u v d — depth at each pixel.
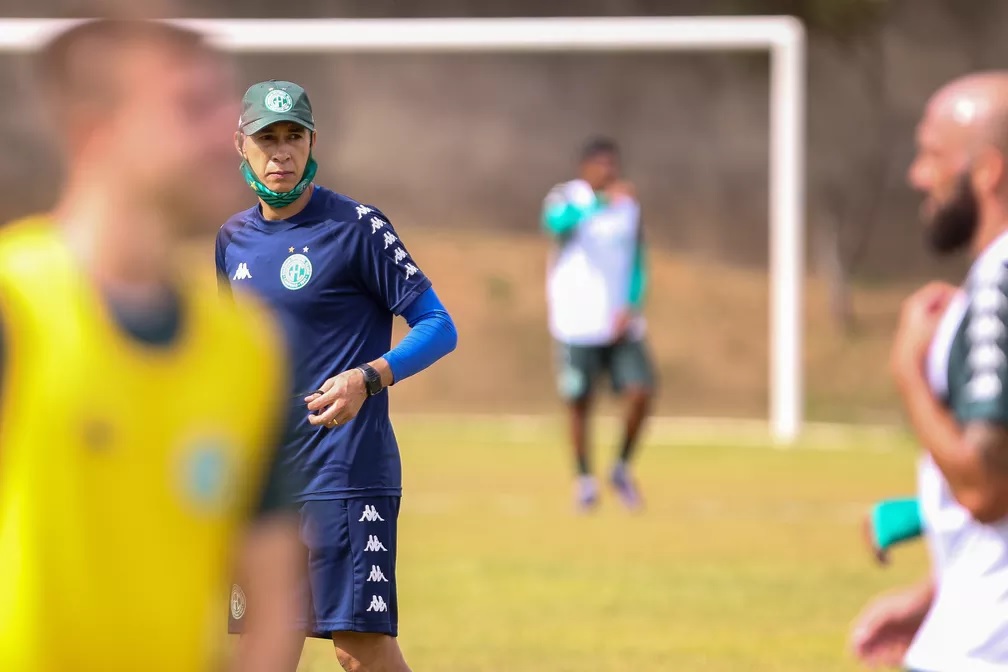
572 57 102.75
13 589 7.07
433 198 94.31
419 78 101.25
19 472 7.05
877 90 97.81
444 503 40.28
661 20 59.78
